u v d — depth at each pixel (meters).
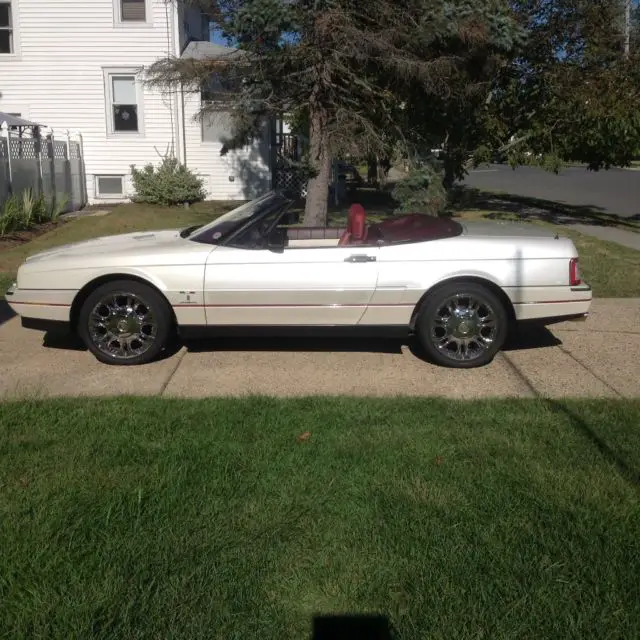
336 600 2.95
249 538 3.36
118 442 4.41
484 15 12.45
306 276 5.89
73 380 5.79
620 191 26.81
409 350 6.65
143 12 19.56
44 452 4.28
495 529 3.43
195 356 6.45
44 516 3.53
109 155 20.30
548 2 15.74
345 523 3.50
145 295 6.02
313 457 4.22
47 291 6.04
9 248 12.20
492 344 6.06
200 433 4.57
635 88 14.64
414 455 4.25
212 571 3.11
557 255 5.98
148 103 20.03
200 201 20.33
